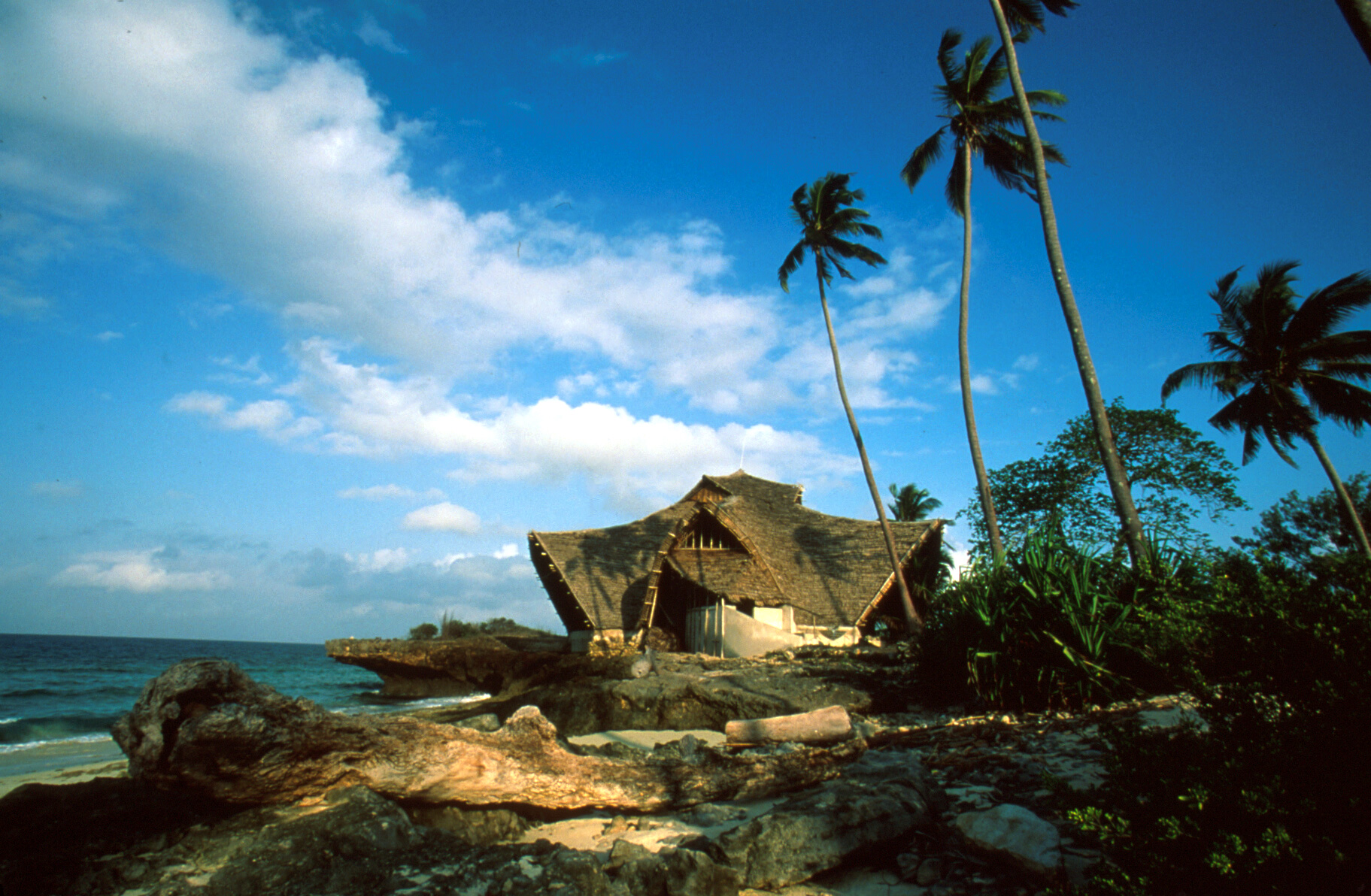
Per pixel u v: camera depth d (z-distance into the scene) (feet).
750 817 22.66
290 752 17.54
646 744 40.86
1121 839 13.32
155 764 16.46
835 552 94.22
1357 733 12.62
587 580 90.07
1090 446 92.38
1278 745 13.23
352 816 17.37
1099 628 33.40
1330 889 11.62
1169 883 12.71
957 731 30.07
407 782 18.93
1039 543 39.42
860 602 83.92
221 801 17.74
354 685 147.54
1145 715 26.84
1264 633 14.35
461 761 19.62
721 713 45.34
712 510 86.48
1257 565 16.17
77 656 250.37
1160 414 91.04
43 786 18.38
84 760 49.29
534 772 20.94
